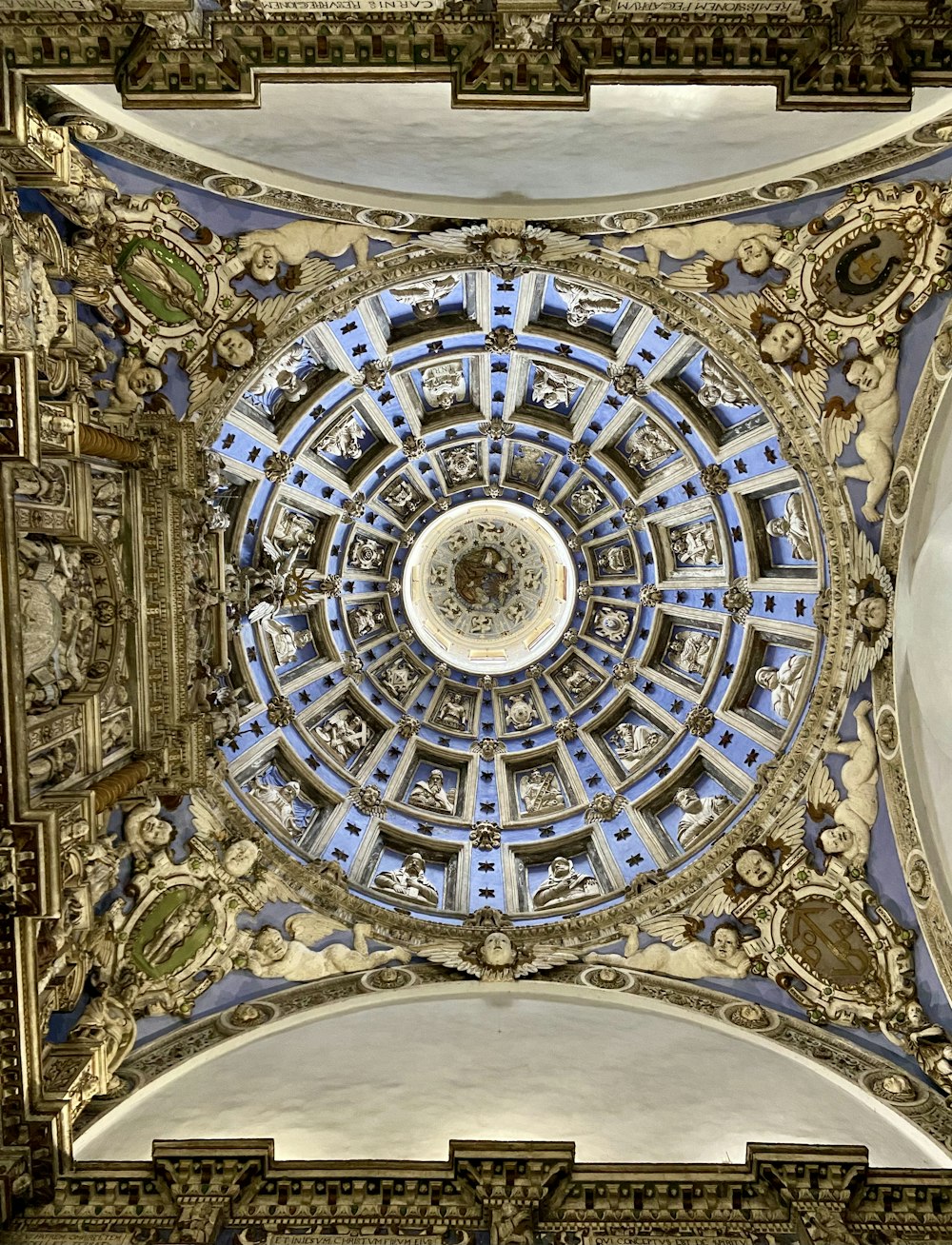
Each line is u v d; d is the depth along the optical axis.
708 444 19.16
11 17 9.56
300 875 18.45
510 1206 10.36
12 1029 10.88
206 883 16.83
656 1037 15.76
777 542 19.34
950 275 13.74
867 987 15.78
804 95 9.88
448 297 18.28
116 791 13.34
